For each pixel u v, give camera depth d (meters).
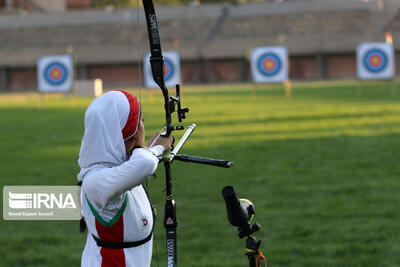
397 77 43.44
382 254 5.60
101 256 2.58
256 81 31.66
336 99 25.02
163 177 9.66
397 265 5.28
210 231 6.65
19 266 5.69
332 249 5.77
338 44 45.75
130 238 2.58
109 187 2.38
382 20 49.19
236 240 6.31
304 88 35.56
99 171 2.43
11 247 6.32
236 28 51.19
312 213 7.20
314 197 8.05
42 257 5.94
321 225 6.66
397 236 6.13
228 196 2.56
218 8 53.41
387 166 10.03
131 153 2.57
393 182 8.77
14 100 34.28
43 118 20.97
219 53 47.28
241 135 14.46
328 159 10.90
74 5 60.16
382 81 40.25
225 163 2.50
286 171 9.91
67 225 7.30
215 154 11.68
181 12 53.47
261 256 2.66
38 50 48.84
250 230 2.64
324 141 13.06
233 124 16.84
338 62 46.75
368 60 30.59
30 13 54.75
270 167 10.30
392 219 6.81
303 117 18.06
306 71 47.41
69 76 30.48
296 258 5.56
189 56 47.69
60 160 11.79
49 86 30.55
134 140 2.60
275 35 49.72
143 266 2.66
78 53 48.72
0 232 6.96
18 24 53.94
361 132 14.23
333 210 7.31
